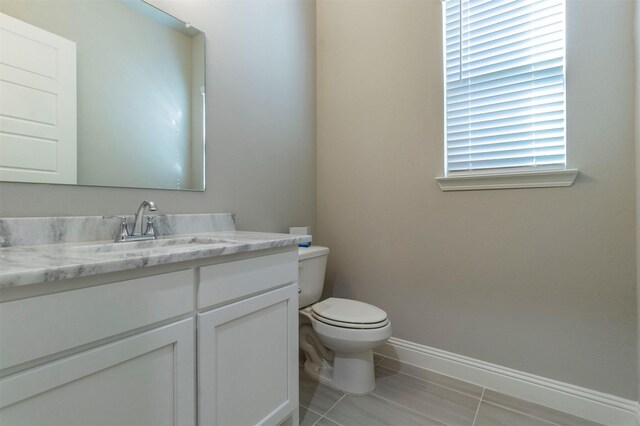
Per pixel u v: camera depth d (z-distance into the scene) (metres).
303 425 1.34
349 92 2.14
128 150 1.26
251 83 1.79
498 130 1.62
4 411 0.57
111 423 0.72
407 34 1.90
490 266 1.63
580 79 1.40
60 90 1.08
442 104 1.77
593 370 1.39
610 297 1.36
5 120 0.97
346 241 2.15
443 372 1.77
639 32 1.24
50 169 1.06
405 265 1.91
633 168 1.31
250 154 1.78
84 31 1.14
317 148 2.28
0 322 0.56
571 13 1.43
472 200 1.68
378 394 1.58
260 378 1.11
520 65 1.56
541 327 1.50
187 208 1.46
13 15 0.99
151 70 1.34
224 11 1.64
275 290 1.18
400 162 1.92
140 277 0.77
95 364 0.69
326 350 1.76
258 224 1.83
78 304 0.66
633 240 1.31
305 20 2.20
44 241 1.02
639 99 1.24
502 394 1.58
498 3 1.62
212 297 0.94
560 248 1.46
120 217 1.20
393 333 1.96
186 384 0.87
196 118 1.50
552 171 1.44
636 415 1.29
